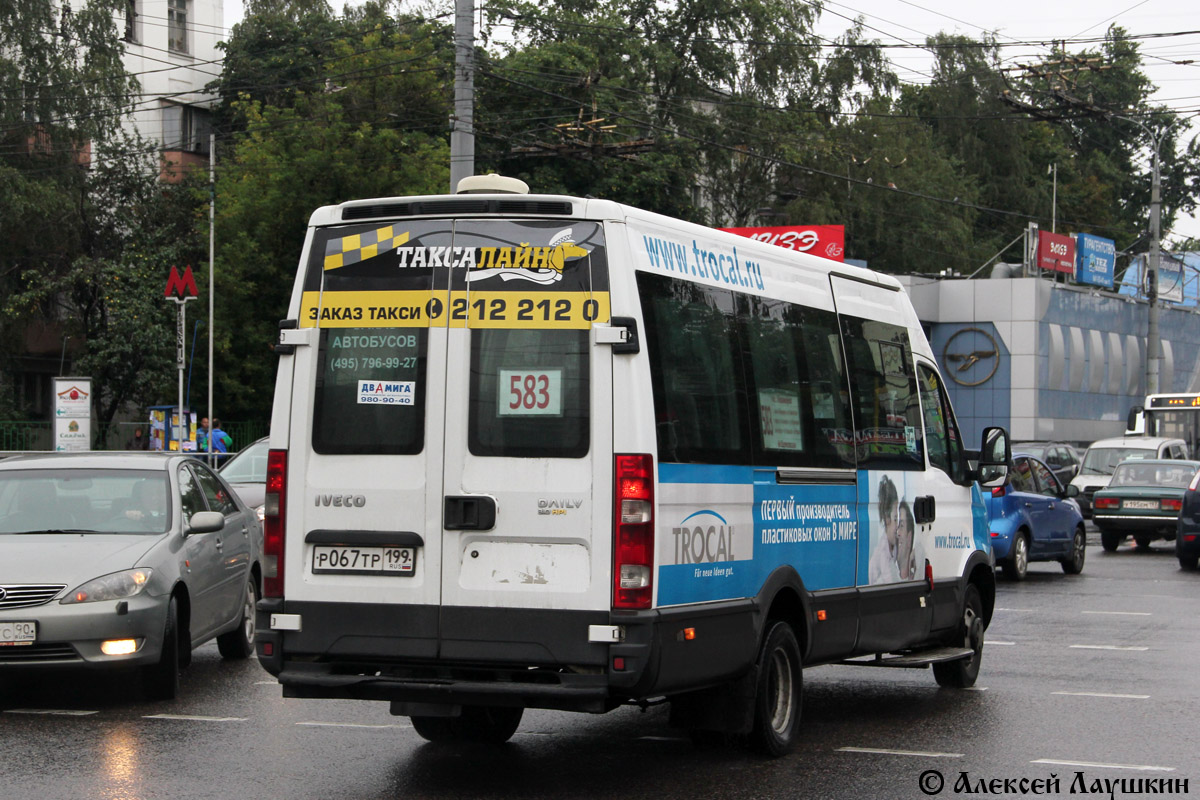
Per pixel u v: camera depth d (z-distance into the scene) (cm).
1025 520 1973
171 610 966
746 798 692
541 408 666
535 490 661
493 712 827
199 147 4778
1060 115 3033
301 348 703
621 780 733
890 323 976
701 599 698
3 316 3781
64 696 991
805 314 848
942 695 1038
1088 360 5028
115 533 1009
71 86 3888
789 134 5278
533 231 679
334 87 3938
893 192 5450
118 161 4062
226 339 3553
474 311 680
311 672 692
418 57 3891
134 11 4450
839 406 874
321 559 692
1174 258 5756
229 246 3556
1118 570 2198
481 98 4412
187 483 1106
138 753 788
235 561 1150
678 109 5081
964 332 4809
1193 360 5894
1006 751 820
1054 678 1114
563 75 4422
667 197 4891
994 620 1508
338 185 3562
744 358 764
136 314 3678
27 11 3853
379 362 691
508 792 703
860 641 882
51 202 3756
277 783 715
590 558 653
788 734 804
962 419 4809
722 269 757
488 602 664
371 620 681
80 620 903
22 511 1030
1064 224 6656
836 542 853
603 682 648
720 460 721
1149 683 1090
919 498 980
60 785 704
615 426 657
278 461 701
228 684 1047
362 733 862
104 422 3859
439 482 674
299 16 4900
